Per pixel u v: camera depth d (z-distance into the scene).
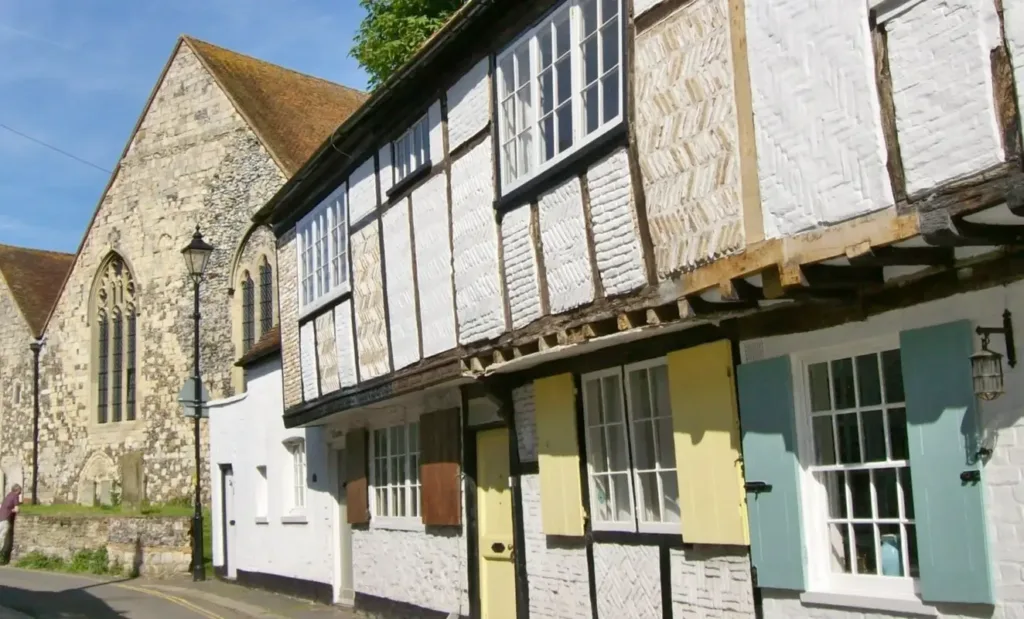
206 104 29.20
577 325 7.98
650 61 7.19
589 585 8.96
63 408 32.91
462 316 10.02
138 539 21.95
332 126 30.34
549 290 8.47
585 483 9.03
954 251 5.58
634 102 7.35
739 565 7.16
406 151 11.76
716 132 6.50
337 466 15.62
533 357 8.81
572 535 9.09
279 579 17.23
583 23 8.15
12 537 26.44
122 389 31.17
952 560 5.52
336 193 13.82
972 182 4.79
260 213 16.45
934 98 5.00
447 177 10.45
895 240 5.18
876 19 5.33
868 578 6.23
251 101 28.86
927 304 5.82
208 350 28.27
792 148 5.88
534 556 9.90
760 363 6.87
